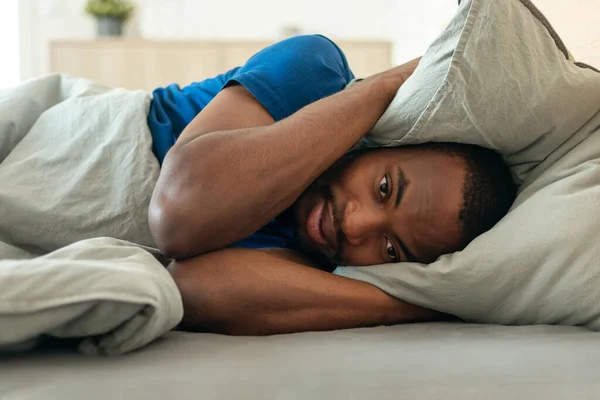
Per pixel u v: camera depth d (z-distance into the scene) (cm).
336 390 44
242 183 67
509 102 71
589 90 73
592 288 65
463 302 72
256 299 67
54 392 41
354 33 314
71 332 51
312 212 79
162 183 69
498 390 44
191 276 67
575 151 74
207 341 59
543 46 73
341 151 74
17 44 304
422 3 275
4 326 46
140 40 270
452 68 69
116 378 45
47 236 88
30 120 107
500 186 78
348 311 71
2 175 92
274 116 82
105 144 92
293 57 88
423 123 73
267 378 46
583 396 44
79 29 307
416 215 75
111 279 49
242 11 311
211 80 105
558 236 66
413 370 48
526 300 69
